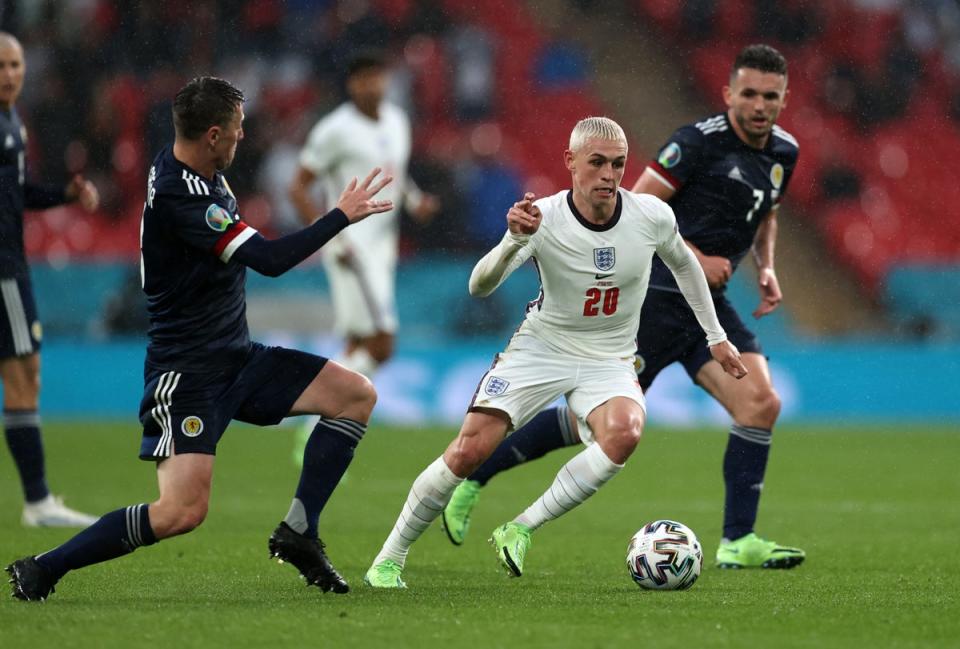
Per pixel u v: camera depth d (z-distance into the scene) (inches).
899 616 669.3
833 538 1099.3
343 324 1609.3
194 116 697.0
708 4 3122.5
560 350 799.1
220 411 717.9
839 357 2411.4
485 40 2915.8
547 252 777.6
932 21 3078.2
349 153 1583.4
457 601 711.7
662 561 767.7
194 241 689.0
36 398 1128.8
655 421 2327.8
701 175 967.6
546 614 663.8
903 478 1619.1
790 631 618.2
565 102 2974.9
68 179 2642.7
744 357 950.4
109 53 2731.3
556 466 1747.0
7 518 1178.6
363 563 918.4
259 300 2354.8
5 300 1099.3
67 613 655.1
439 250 2583.7
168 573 837.8
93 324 2357.3
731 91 967.0
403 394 2313.0
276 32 2810.0
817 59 3036.4
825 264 2780.5
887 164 2923.2
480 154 2787.9
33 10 2736.2
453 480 769.6
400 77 2805.1
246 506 1280.8
